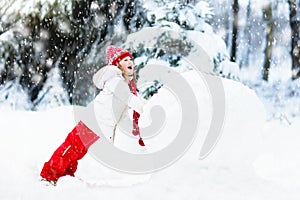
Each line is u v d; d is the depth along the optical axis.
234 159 3.45
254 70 14.14
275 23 13.77
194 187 3.23
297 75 13.13
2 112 5.24
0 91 10.78
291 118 9.94
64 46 10.38
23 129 4.48
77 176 3.69
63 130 4.55
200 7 8.61
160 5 8.69
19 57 10.57
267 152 4.83
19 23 10.47
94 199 3.00
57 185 3.27
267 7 13.76
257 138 3.57
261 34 14.27
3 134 4.27
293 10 13.34
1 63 10.59
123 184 3.44
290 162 4.39
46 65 10.61
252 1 13.98
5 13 10.66
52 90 10.64
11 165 3.59
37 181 3.38
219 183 3.30
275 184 3.36
